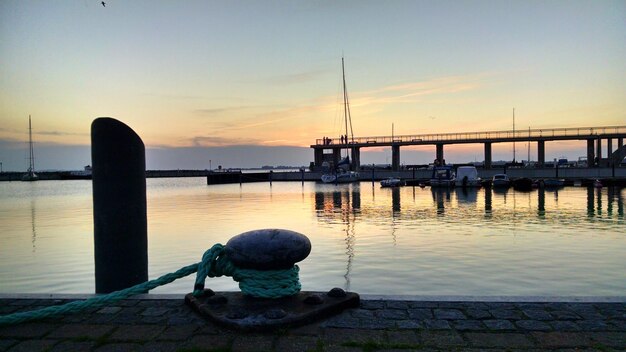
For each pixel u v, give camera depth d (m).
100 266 5.41
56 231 19.02
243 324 3.88
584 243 15.16
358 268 11.58
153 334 3.88
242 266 4.61
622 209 26.62
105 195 5.38
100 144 5.37
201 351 3.50
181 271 4.91
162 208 29.67
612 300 4.61
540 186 50.28
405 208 28.55
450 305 4.54
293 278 4.68
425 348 3.53
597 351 3.46
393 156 74.56
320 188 54.50
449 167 54.91
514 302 4.59
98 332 3.95
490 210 26.83
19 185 88.38
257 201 35.53
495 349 3.50
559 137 64.94
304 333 3.85
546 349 3.49
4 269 11.75
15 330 4.02
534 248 14.29
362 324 4.05
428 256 13.07
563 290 9.45
